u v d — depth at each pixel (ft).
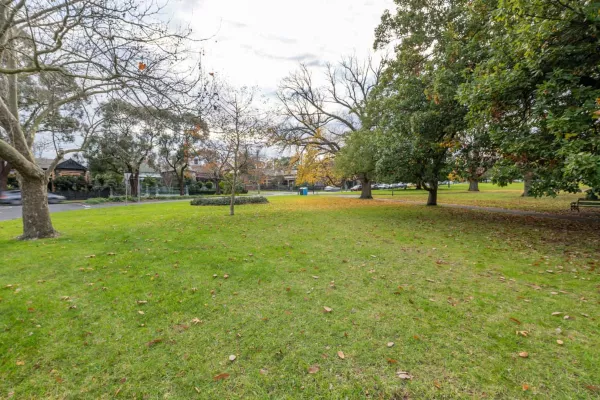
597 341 8.87
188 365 7.99
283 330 9.70
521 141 21.29
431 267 16.19
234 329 9.80
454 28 32.12
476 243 22.02
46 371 7.78
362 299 12.05
